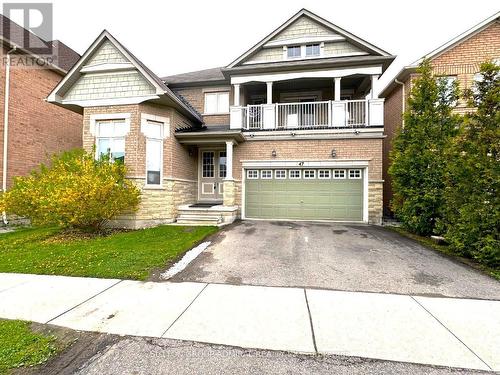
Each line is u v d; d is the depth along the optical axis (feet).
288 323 9.47
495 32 32.55
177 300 11.35
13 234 26.27
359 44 35.42
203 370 7.17
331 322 9.54
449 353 7.82
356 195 32.68
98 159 28.60
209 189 38.29
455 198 18.65
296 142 33.94
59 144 40.14
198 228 27.55
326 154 33.14
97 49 29.84
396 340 8.45
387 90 40.47
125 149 29.14
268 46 38.19
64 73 40.27
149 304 10.98
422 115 25.79
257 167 34.81
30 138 35.65
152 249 19.12
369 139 32.40
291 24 37.68
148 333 8.89
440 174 23.57
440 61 33.60
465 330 9.06
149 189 29.66
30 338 8.59
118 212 26.23
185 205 34.12
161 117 30.96
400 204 27.66
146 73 28.45
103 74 30.01
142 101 29.19
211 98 42.42
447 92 26.50
